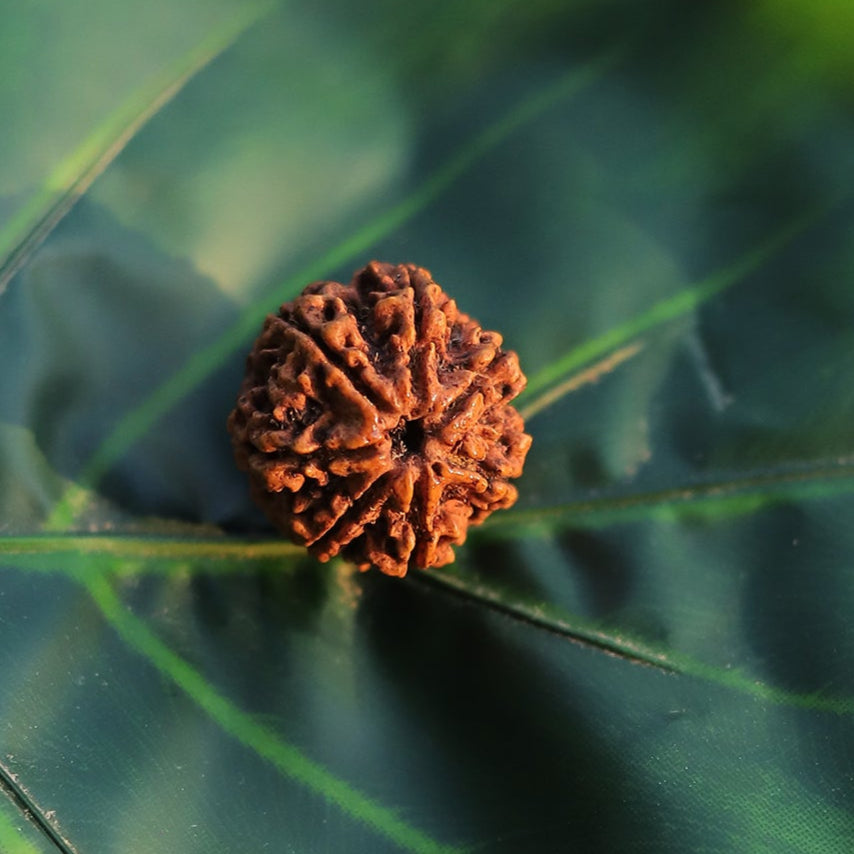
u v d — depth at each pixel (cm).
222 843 32
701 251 34
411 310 32
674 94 34
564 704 33
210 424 33
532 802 32
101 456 33
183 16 34
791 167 34
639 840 32
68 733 32
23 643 32
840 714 33
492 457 32
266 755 32
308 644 33
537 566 33
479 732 33
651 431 33
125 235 33
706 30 34
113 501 33
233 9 34
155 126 33
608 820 32
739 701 33
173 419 33
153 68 33
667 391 34
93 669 32
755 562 33
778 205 34
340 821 32
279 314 32
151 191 33
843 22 34
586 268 34
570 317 34
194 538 33
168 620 33
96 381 33
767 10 34
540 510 33
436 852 32
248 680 32
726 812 32
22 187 33
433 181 34
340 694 33
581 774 32
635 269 34
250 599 33
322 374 32
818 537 33
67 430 33
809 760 33
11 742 32
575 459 33
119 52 33
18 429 32
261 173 33
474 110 34
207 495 33
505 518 33
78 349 33
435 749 33
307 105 34
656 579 33
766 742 33
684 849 32
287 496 32
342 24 34
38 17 33
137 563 33
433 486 32
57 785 32
